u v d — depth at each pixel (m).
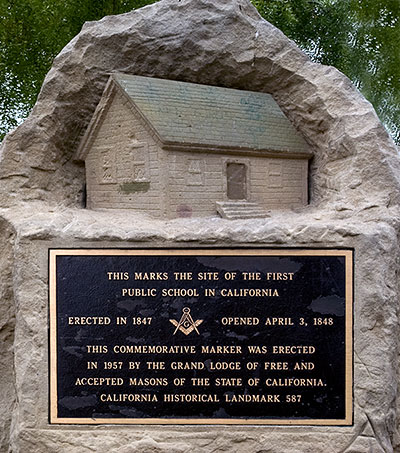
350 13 7.24
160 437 2.88
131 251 2.92
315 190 3.57
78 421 2.91
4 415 3.19
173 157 3.11
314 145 3.57
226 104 3.41
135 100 3.13
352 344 2.89
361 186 3.20
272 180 3.44
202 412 2.91
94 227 2.97
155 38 3.47
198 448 2.88
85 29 3.52
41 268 2.94
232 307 2.92
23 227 2.98
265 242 2.92
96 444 2.88
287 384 2.91
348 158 3.31
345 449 2.87
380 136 3.27
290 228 2.94
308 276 2.91
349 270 2.90
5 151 3.32
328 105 3.41
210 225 2.99
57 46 6.23
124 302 2.92
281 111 3.61
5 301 3.19
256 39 3.52
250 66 3.54
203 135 3.18
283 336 2.91
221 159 3.24
